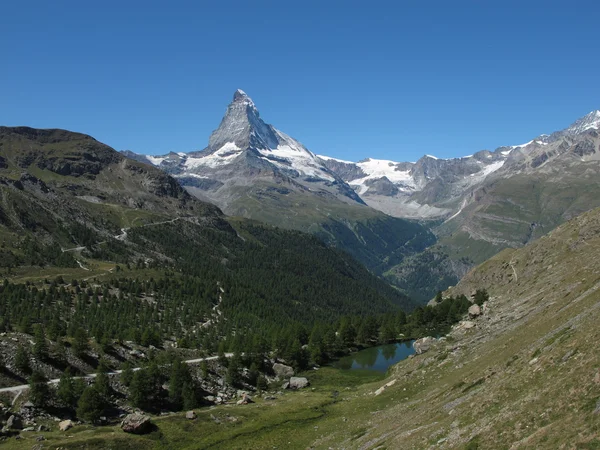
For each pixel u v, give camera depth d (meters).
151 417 116.44
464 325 152.25
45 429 103.38
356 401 125.06
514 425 53.56
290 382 160.50
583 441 42.59
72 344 137.38
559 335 74.75
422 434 68.12
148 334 163.38
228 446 100.94
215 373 153.00
